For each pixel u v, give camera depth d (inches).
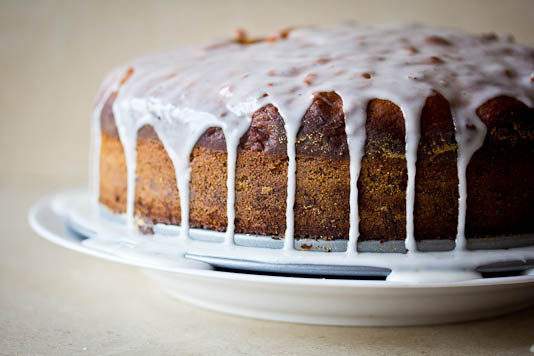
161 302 21.6
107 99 22.3
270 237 19.4
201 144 19.6
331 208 19.1
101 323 20.1
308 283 17.8
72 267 24.9
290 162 18.9
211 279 18.7
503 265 18.8
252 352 18.3
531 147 19.7
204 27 40.3
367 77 19.3
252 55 21.3
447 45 21.5
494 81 19.7
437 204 19.1
